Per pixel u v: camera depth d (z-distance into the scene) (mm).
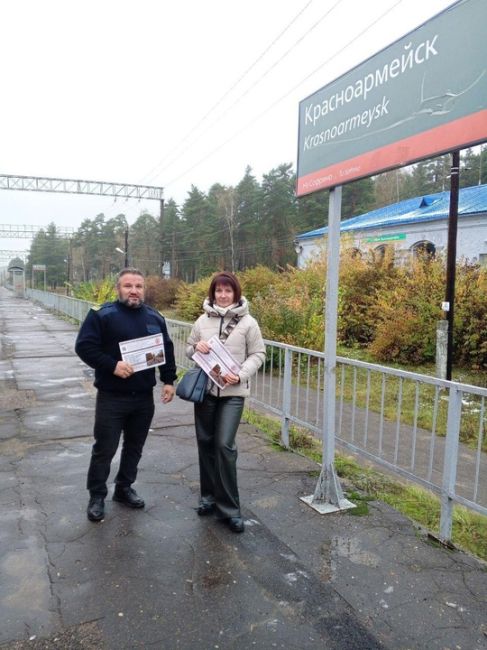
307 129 3664
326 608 2529
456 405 3090
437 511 3818
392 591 2682
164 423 5828
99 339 3326
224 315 3424
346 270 14148
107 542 3133
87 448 4984
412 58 2656
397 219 20828
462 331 10312
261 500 3793
